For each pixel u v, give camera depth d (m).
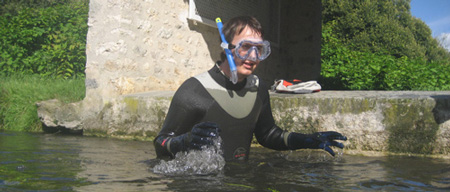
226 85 2.23
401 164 2.41
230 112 2.20
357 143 3.11
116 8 4.66
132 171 2.01
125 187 1.63
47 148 3.01
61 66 7.66
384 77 9.03
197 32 6.10
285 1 9.43
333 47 13.65
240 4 7.53
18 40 8.66
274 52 8.95
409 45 27.09
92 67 4.67
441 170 2.17
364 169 2.19
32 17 9.71
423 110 2.89
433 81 9.36
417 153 2.90
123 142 3.70
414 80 9.27
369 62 10.51
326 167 2.24
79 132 4.61
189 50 5.91
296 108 3.38
